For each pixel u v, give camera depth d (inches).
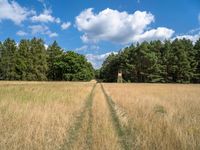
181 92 1043.3
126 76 3732.8
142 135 301.1
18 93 759.7
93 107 545.0
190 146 253.6
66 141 281.7
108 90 1232.2
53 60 3681.1
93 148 246.8
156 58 3331.7
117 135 308.2
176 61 3186.5
